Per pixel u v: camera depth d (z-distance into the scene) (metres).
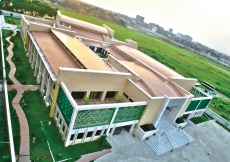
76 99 28.47
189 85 43.91
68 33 47.44
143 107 28.03
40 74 33.78
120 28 178.62
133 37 156.62
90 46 53.09
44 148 22.06
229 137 41.28
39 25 42.78
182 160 28.67
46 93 29.20
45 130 24.61
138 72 36.16
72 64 31.78
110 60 40.38
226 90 91.75
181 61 130.00
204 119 45.62
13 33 55.19
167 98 28.67
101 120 24.56
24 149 20.86
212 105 61.03
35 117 26.17
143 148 28.05
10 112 24.97
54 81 25.03
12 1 76.81
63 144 23.66
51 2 169.12
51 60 30.39
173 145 31.11
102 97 30.77
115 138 28.03
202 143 35.47
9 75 33.94
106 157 24.16
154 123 30.89
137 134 29.86
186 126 39.56
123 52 50.91
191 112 40.94
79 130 23.20
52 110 26.73
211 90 79.50
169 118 35.62
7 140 21.23
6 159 18.56
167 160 27.48
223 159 32.69
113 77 29.38
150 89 31.47
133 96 30.50
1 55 39.94
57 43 39.44
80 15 164.75
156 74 38.97
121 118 26.70
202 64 144.00
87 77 26.56
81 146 24.48
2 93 28.66
